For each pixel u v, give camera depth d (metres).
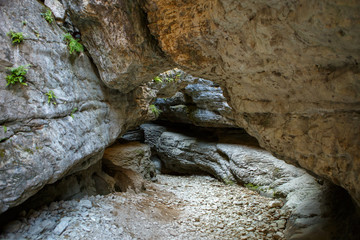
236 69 2.91
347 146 2.25
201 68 3.20
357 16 1.56
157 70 3.96
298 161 3.05
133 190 5.81
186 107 9.20
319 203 4.04
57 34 3.31
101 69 4.05
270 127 3.26
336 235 3.14
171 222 4.52
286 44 2.16
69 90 3.38
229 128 9.07
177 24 2.80
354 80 1.98
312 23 1.81
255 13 2.13
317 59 2.13
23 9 2.78
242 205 5.54
